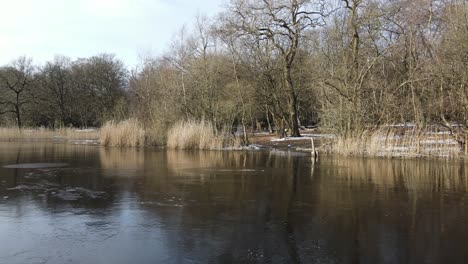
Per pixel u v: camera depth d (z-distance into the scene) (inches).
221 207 369.1
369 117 934.4
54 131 1863.9
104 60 2832.2
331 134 960.3
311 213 349.1
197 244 267.4
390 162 732.0
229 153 944.9
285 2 1284.4
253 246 264.1
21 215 337.4
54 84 2751.0
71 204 378.9
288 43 1423.5
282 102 1464.1
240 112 1331.2
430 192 443.2
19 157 836.0
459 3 893.8
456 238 280.7
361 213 349.4
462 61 787.4
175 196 418.6
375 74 1029.8
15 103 2549.2
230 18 1315.2
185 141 1077.8
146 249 257.8
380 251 255.6
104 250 255.9
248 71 1387.8
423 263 236.2
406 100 957.8
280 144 1183.6
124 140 1200.2
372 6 1057.5
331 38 1085.1
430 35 984.9
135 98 1659.7
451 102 812.0
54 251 253.9
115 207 367.2
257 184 492.7
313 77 1109.1
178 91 1273.4
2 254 248.2
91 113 2780.5
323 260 240.7
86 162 736.3
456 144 846.5
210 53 1464.1
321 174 577.6
